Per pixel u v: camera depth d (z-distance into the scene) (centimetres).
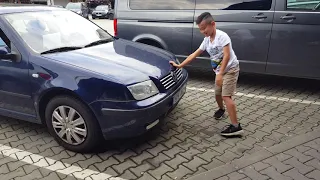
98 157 328
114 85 302
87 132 321
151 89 321
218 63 356
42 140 366
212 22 337
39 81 329
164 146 347
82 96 307
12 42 350
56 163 318
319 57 470
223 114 417
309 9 463
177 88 359
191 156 325
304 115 421
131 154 332
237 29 513
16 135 379
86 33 427
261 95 501
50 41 373
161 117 334
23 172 303
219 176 286
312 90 521
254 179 281
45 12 420
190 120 411
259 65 512
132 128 310
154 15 574
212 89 538
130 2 597
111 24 2066
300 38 473
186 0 550
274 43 491
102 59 345
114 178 292
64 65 323
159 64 362
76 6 2673
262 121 405
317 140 348
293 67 490
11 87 351
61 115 332
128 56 368
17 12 388
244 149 336
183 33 556
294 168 297
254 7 497
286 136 363
